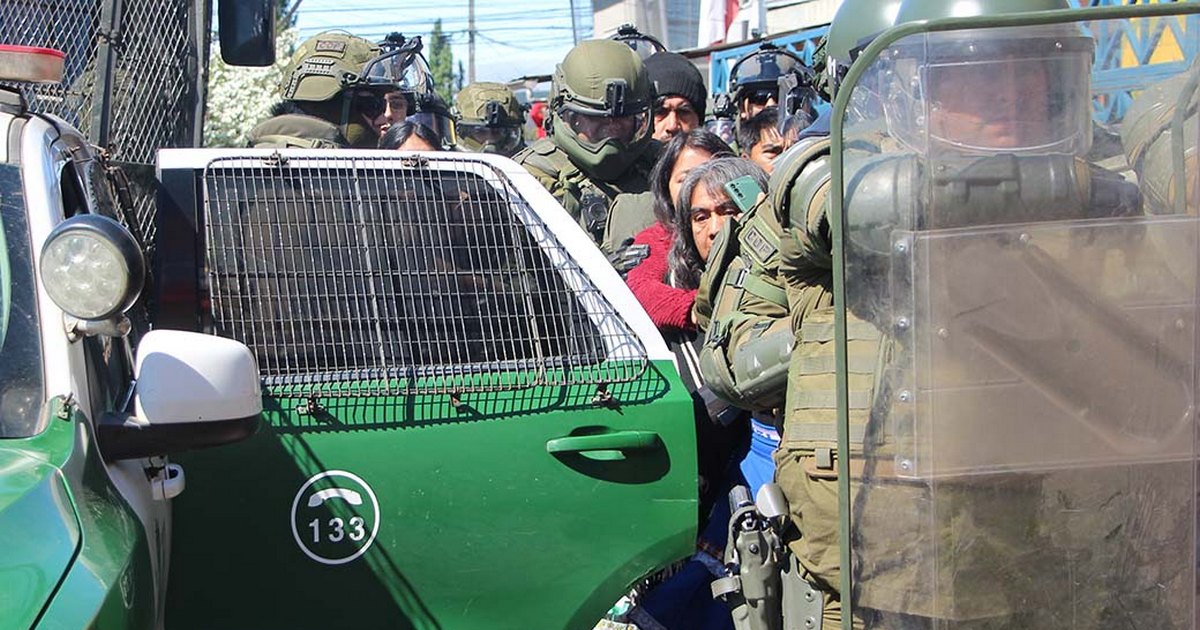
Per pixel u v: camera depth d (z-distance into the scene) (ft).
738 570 9.72
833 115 7.85
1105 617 7.94
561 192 17.69
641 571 9.83
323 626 9.31
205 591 9.14
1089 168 7.78
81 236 6.72
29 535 6.10
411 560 9.43
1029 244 7.66
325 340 9.77
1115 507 7.86
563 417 9.73
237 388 7.38
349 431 9.40
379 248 10.09
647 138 17.70
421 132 17.01
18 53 7.92
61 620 5.68
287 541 9.26
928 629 7.98
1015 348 7.70
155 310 9.72
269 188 10.11
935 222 7.65
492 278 10.16
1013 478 7.81
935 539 7.85
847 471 8.00
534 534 9.62
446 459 9.50
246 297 9.82
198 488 9.12
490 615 9.57
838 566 8.90
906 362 7.79
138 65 15.20
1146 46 7.75
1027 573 7.90
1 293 7.55
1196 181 7.78
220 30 15.12
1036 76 7.62
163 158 10.09
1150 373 7.77
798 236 8.80
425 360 9.86
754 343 9.71
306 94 17.97
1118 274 7.73
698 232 12.59
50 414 7.20
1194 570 7.89
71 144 9.24
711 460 11.63
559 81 17.65
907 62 7.67
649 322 10.18
